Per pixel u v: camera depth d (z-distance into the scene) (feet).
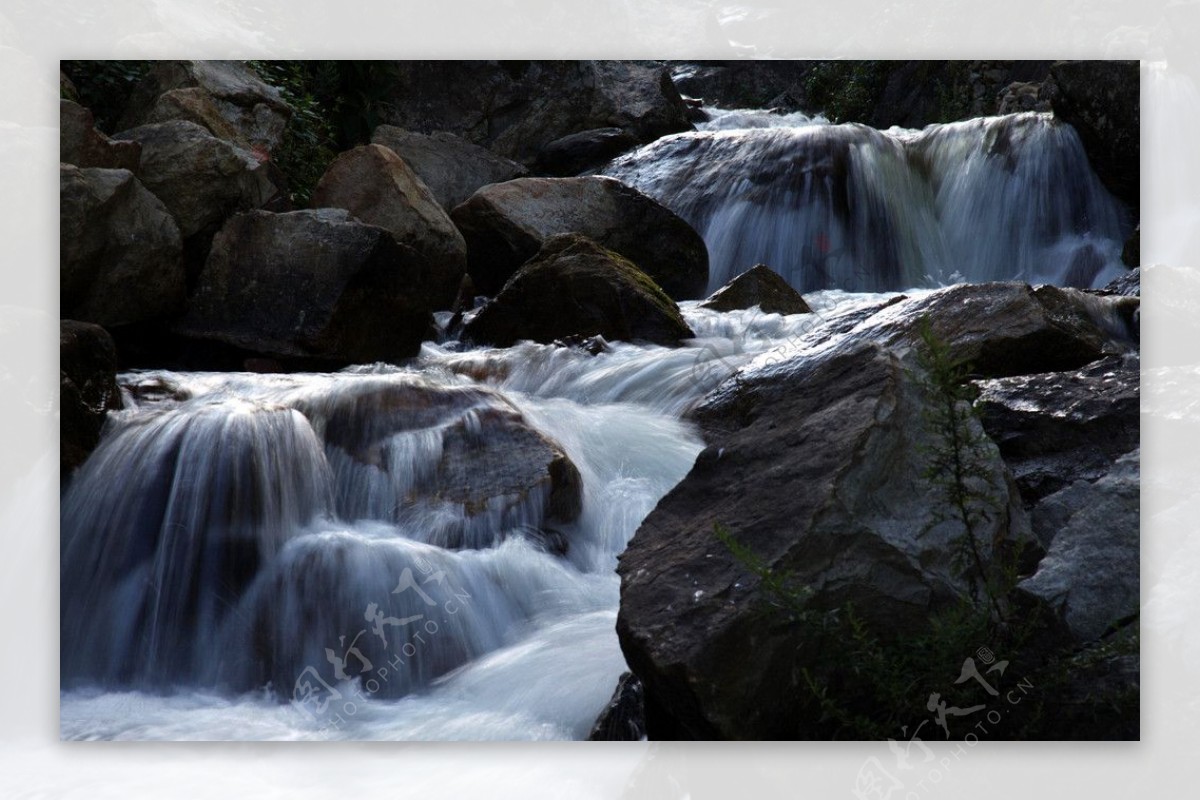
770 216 30.45
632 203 25.81
